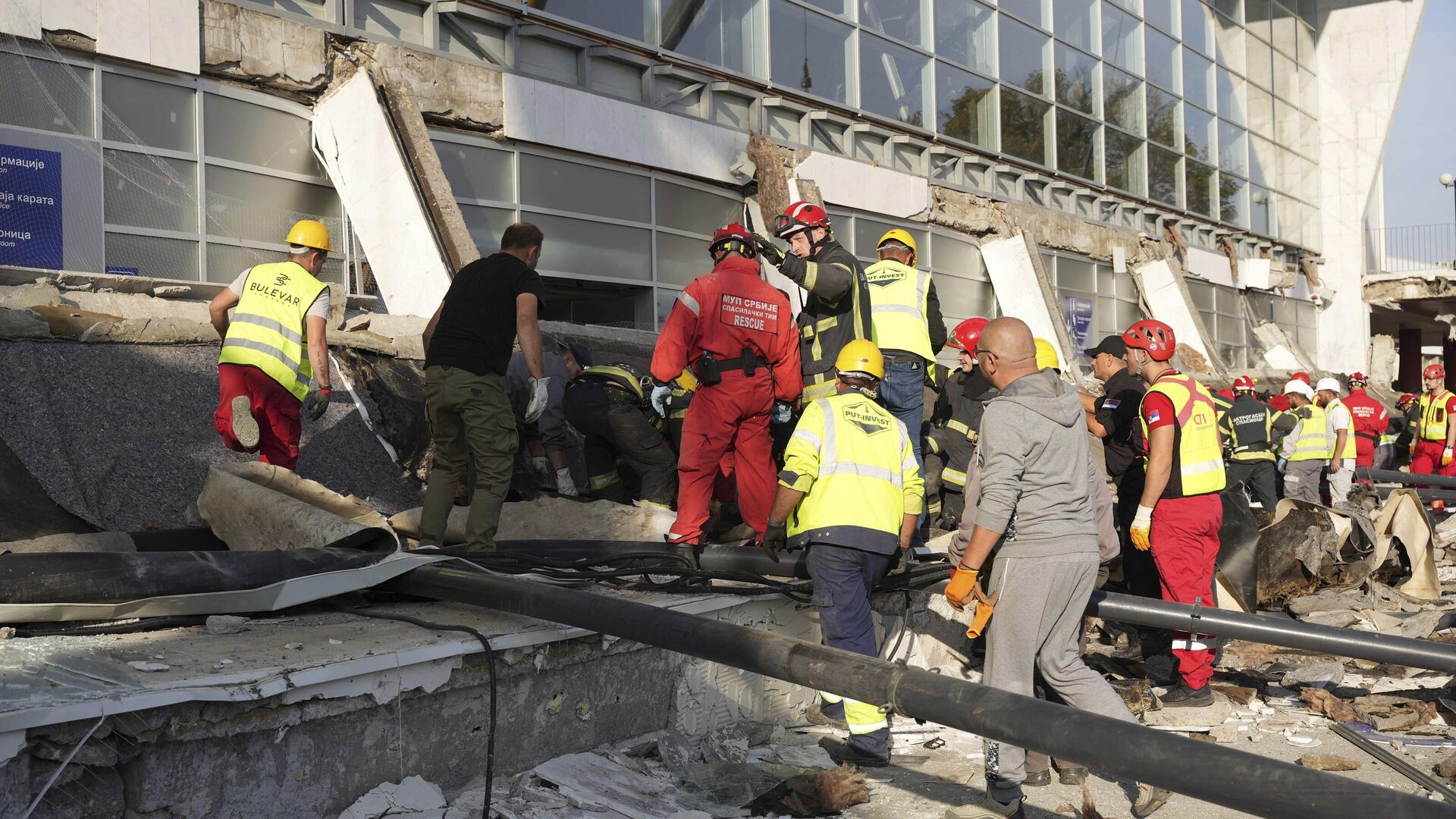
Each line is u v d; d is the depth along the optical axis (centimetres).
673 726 489
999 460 406
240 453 650
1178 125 2531
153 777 309
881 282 655
